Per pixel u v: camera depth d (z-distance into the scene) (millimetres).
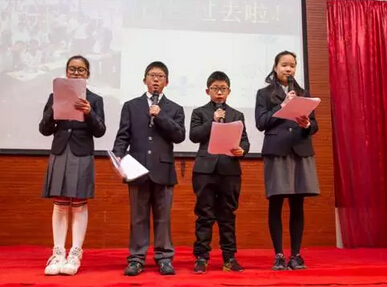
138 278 1949
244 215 3566
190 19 3717
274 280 1890
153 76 2234
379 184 3758
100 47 3600
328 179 3660
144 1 3689
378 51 3908
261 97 2365
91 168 2193
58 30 3580
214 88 2316
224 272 2129
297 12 3812
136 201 2152
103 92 3559
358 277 1999
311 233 3602
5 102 3459
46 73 3533
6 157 3434
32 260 2582
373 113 3826
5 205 3398
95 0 3641
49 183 2131
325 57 3785
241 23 3762
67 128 2188
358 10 3924
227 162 2225
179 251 3064
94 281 1861
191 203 3533
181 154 3539
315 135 3684
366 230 3693
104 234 3443
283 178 2225
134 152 2180
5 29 3525
